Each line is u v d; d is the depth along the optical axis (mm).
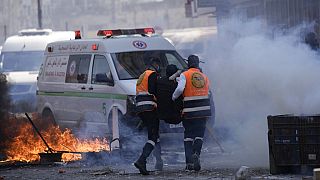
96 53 27156
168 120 20516
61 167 22547
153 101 20344
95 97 26703
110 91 25859
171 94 20344
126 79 25688
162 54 27359
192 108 20109
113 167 22031
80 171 21172
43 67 30484
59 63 29344
